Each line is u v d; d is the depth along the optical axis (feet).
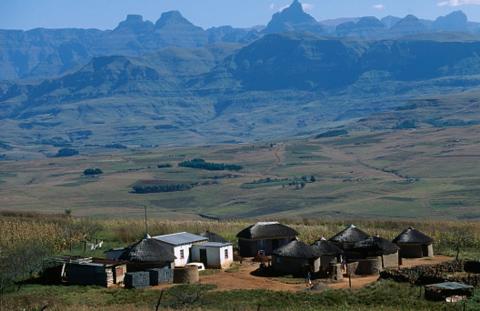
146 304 240.12
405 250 348.79
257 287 278.87
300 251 310.45
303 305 233.55
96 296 263.08
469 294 240.73
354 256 325.21
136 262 302.25
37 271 307.17
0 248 336.29
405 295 243.40
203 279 298.15
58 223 434.30
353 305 232.32
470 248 375.45
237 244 378.12
